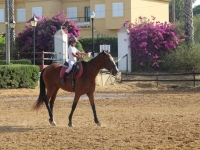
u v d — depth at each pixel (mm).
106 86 29547
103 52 14273
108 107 19406
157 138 11727
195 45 34438
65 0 53844
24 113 17578
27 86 27453
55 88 15023
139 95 24875
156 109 18562
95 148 10625
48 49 35438
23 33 36469
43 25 36438
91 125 14344
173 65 33531
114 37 44594
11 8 38094
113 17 49500
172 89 28531
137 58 34375
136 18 46406
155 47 34125
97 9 50781
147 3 50594
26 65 27625
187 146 10617
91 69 14297
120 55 34500
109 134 12461
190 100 21984
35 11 52969
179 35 36469
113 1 49406
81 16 53125
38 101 15023
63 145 11078
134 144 10969
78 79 14188
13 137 12305
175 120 14992
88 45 45219
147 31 34219
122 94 25609
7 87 26766
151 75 30984
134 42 34094
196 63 32906
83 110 18359
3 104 20750
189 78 31688
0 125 14531
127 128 13484
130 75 33000
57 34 34000
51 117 14656
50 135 12492
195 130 12844
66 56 34156
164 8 53281
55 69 14969
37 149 10680
